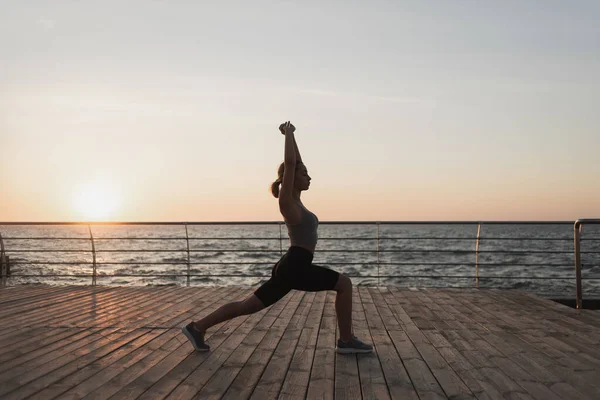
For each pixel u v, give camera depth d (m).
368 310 5.55
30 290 7.02
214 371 3.15
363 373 3.14
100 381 2.93
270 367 3.25
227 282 18.05
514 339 4.11
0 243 7.60
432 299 6.35
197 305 5.75
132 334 4.19
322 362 3.38
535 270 22.27
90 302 5.94
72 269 22.72
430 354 3.62
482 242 45.75
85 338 4.04
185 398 2.66
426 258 27.83
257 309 3.47
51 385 2.86
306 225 3.34
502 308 5.68
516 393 2.77
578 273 5.62
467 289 7.17
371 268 22.69
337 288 3.49
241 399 2.65
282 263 3.36
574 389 2.83
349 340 3.57
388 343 3.96
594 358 3.51
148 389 2.80
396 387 2.87
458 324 4.76
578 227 5.62
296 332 4.31
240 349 3.71
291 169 3.22
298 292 6.77
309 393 2.76
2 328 4.42
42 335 4.14
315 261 24.94
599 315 5.26
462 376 3.08
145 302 5.97
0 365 3.25
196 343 3.58
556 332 4.40
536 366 3.30
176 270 21.80
